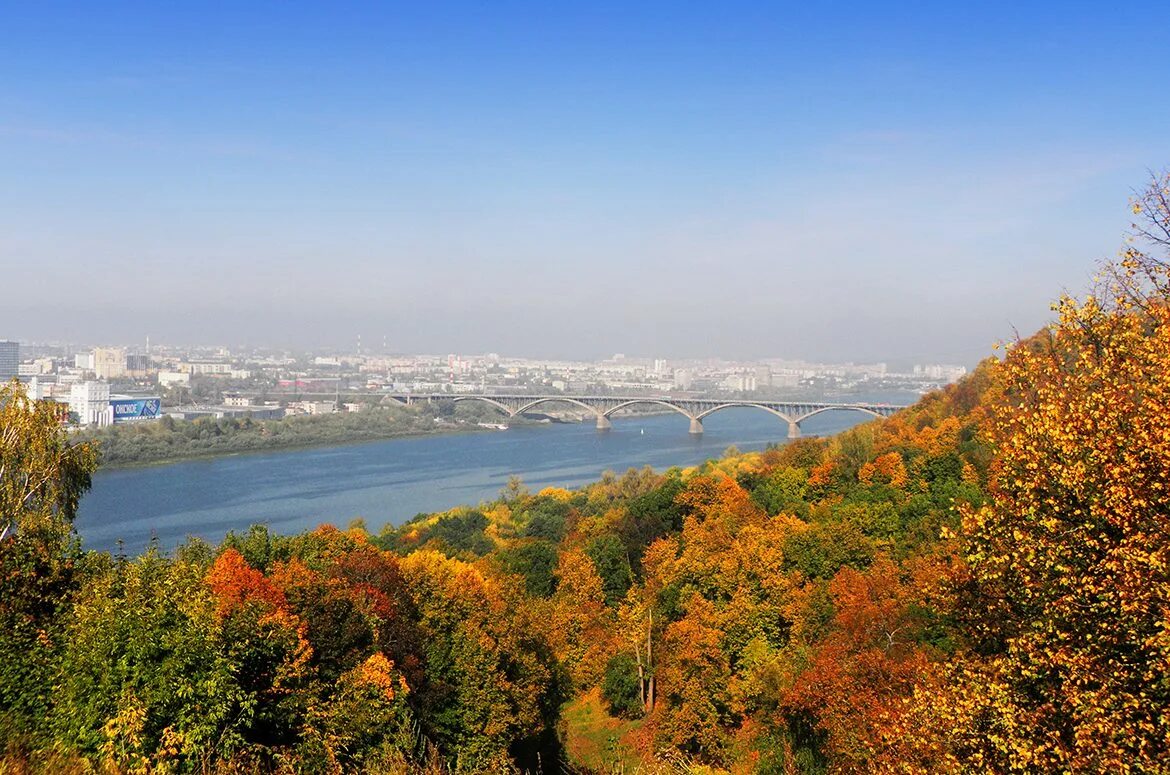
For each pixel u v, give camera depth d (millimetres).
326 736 17953
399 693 22500
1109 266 16156
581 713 41906
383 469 152125
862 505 48438
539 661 39469
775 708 31172
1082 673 12852
